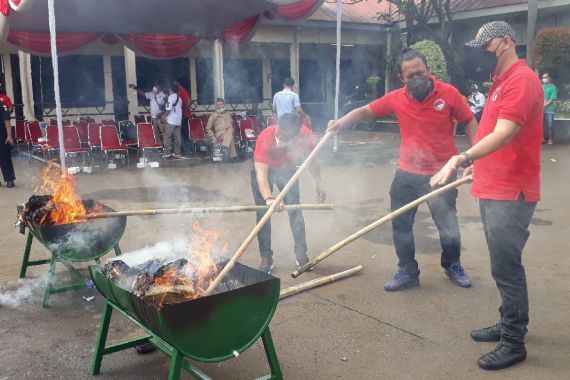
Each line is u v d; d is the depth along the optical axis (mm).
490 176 2998
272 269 4691
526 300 3021
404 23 18609
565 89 15172
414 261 4160
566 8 15367
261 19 8898
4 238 5699
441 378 2949
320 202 4656
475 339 3344
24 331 3594
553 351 3186
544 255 4848
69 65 15234
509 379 2916
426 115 3859
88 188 8594
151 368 3135
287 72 18797
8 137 8484
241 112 17750
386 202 7254
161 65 16609
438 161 3947
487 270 4543
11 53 14641
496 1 16391
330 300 4023
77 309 3949
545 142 13031
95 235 4035
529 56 14594
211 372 3061
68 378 3018
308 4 7832
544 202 6918
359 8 19500
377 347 3303
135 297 2547
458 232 4152
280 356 3223
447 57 16031
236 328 2588
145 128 10883
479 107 13641
